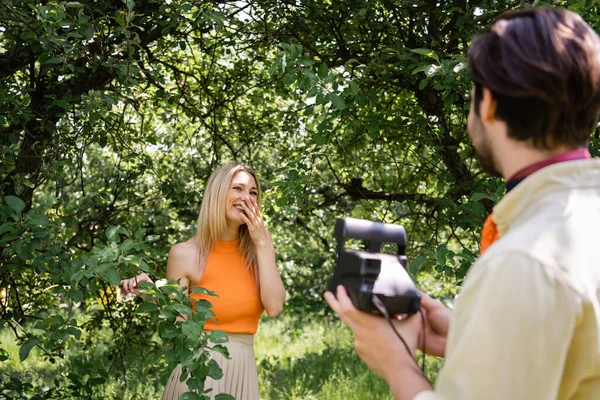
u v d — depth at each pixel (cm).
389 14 395
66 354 741
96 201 428
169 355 229
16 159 342
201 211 300
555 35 88
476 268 85
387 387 581
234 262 299
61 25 281
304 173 336
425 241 437
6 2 274
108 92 397
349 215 638
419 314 104
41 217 254
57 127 345
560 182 88
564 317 78
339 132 402
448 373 83
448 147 386
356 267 101
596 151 305
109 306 448
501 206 93
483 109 94
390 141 450
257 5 404
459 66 273
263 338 1023
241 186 299
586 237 83
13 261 306
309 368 718
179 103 445
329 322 1232
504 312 79
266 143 567
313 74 282
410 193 494
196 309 238
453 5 357
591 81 88
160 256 572
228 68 492
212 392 277
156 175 446
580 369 83
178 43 425
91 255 241
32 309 415
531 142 91
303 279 1144
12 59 364
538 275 79
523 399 78
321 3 403
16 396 377
